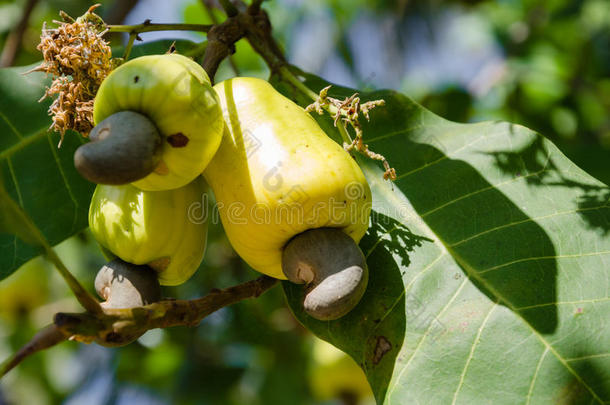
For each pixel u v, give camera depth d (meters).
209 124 0.54
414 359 0.57
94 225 0.57
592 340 0.56
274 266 0.57
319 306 0.54
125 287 0.56
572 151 0.85
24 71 0.63
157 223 0.56
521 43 1.18
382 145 0.62
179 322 0.54
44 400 1.12
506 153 0.61
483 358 0.57
